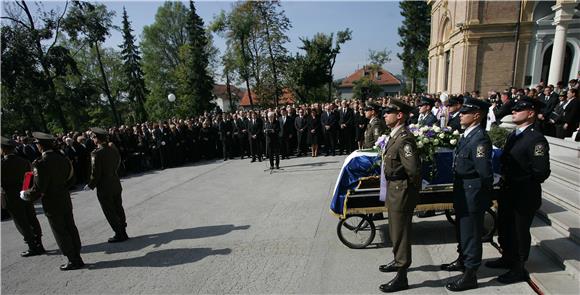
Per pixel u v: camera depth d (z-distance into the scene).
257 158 12.64
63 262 4.97
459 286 3.53
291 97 34.91
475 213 3.45
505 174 3.70
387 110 3.65
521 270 3.62
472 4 18.19
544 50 17.78
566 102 7.64
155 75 43.34
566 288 3.35
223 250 4.87
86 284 4.21
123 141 11.67
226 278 4.09
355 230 4.82
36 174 4.28
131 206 7.48
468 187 3.48
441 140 4.40
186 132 13.14
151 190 8.92
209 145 13.54
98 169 5.16
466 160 3.50
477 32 18.27
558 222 4.41
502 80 18.42
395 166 3.58
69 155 9.92
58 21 20.84
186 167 12.26
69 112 24.08
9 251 5.50
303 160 11.49
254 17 29.27
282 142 11.95
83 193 9.23
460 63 19.28
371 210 4.51
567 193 5.08
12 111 20.91
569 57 17.91
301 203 6.81
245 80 33.16
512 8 17.73
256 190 8.08
